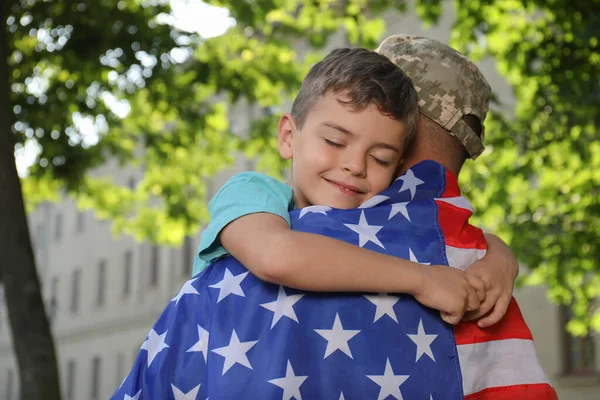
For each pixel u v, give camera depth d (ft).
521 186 46.09
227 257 6.18
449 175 6.86
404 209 6.42
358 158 6.61
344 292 5.83
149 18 42.24
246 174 6.68
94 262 129.39
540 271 45.39
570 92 39.47
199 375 5.78
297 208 7.01
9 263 31.42
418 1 43.29
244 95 45.91
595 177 43.93
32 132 42.14
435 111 7.15
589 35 38.37
